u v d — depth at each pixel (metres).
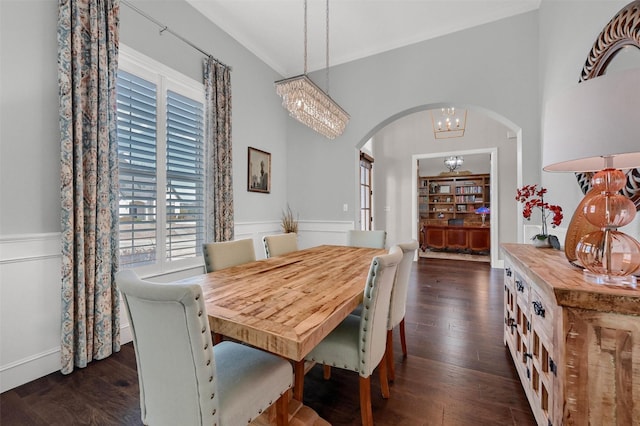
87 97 2.01
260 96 3.95
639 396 0.84
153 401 0.98
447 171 8.30
